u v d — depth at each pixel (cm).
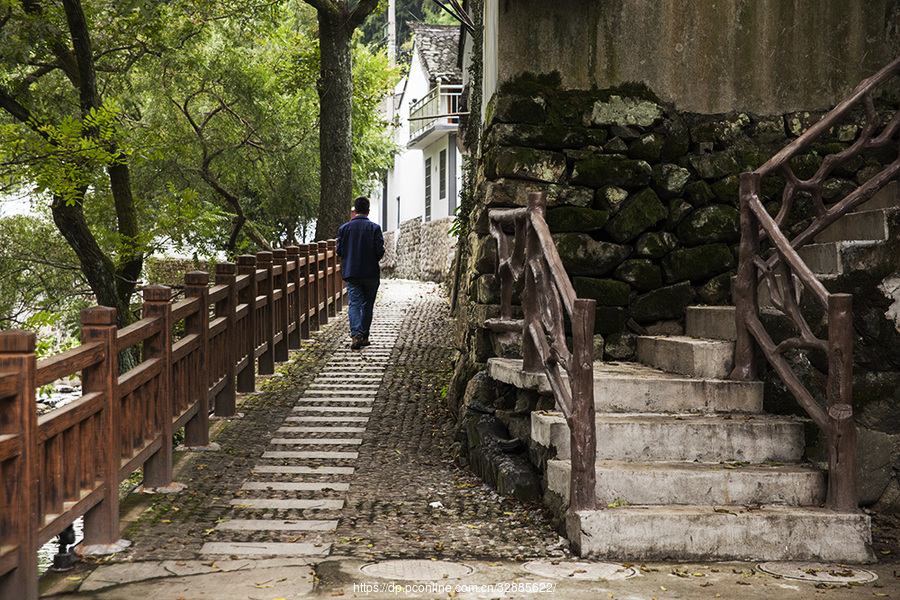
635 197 618
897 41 636
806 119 635
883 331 512
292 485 554
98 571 392
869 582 389
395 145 2781
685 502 446
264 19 1714
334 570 395
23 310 1570
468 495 534
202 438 636
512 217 563
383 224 3741
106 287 1168
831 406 443
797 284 536
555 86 616
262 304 893
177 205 1205
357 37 2306
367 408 782
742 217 524
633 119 616
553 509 478
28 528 330
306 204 2286
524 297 539
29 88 1334
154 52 1464
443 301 1642
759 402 518
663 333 625
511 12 611
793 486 449
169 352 529
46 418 353
